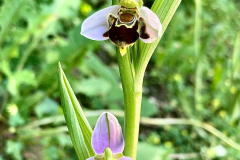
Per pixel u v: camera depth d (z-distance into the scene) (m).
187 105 0.40
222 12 0.69
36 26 0.24
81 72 0.38
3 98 0.28
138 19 0.14
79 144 0.14
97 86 0.31
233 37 0.62
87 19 0.14
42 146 0.27
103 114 0.14
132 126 0.15
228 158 0.35
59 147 0.27
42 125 0.29
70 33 0.25
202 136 0.38
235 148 0.35
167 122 0.35
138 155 0.24
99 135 0.14
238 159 0.35
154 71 0.47
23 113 0.26
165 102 0.44
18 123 0.25
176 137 0.37
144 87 0.46
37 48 0.31
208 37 0.40
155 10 0.14
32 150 0.26
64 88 0.14
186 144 0.37
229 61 0.48
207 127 0.37
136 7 0.14
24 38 0.24
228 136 0.40
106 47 0.46
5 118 0.26
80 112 0.15
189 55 0.46
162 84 0.46
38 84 0.27
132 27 0.14
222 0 0.71
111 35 0.14
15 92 0.23
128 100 0.15
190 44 0.47
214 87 0.46
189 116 0.39
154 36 0.14
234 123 0.43
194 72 0.43
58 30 0.34
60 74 0.14
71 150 0.28
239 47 0.40
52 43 0.34
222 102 0.44
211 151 0.35
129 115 0.15
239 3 0.81
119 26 0.14
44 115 0.28
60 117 0.27
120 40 0.14
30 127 0.26
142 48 0.14
